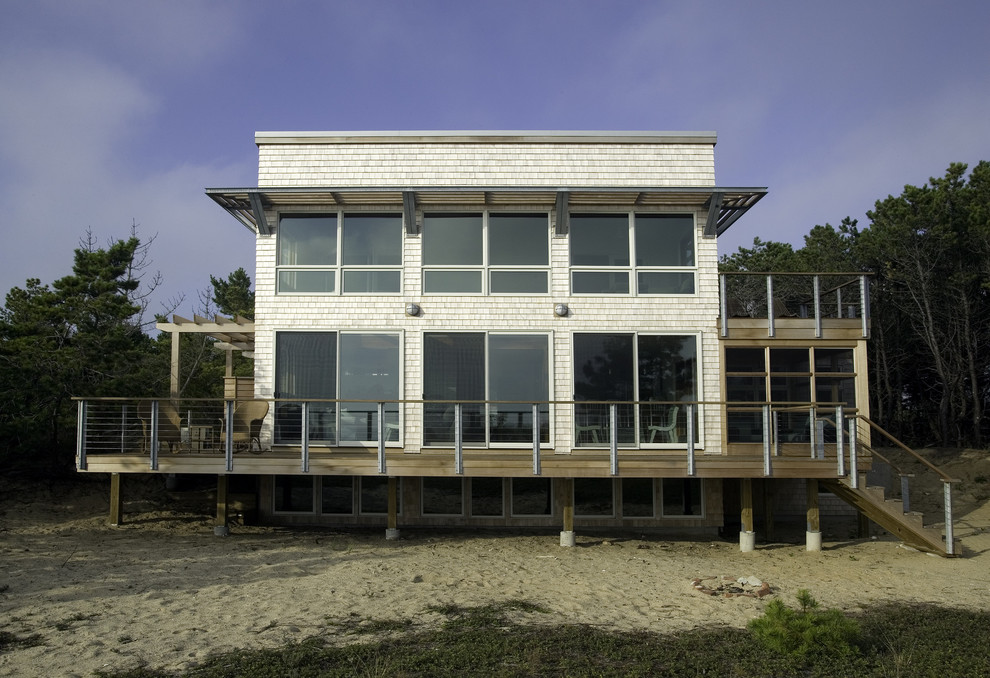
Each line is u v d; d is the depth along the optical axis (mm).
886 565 11805
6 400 15375
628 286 14102
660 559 12078
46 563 10516
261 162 14477
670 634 8156
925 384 27562
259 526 14328
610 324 13977
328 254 14203
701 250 14148
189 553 11562
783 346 13961
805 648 7332
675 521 14445
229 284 36906
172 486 16016
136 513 14695
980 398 26328
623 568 11352
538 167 14445
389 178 14438
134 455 12969
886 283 26328
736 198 13891
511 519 14523
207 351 28125
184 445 14453
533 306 14016
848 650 7398
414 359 13914
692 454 12602
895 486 19828
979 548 13086
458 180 14414
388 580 10227
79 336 16953
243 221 15164
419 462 12703
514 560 11766
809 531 13094
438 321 13992
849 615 9062
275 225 14203
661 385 13945
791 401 13711
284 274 14180
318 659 7039
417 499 14508
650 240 14211
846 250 28750
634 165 14453
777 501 15945
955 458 22953
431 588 9883
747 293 26203
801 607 9305
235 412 13219
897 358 27250
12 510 14289
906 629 8406
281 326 14016
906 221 23828
